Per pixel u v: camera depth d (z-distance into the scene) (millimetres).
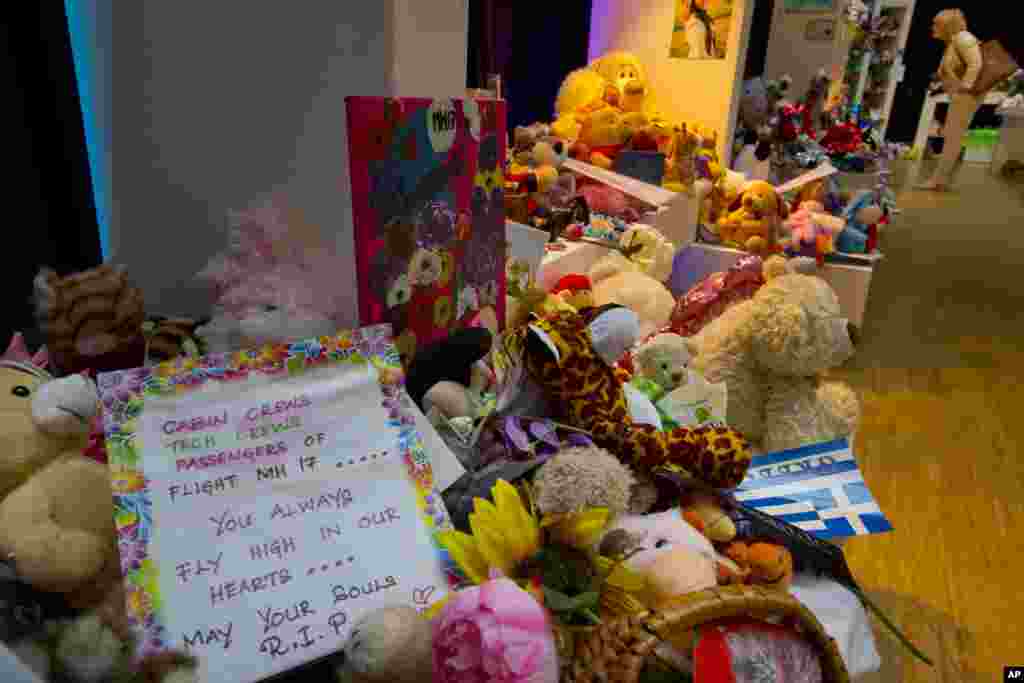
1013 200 7965
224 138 886
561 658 544
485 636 461
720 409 1062
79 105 961
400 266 794
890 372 2986
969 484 2150
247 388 596
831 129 4402
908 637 1535
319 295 861
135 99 924
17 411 560
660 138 2273
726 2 2568
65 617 502
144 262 1011
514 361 827
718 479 815
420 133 782
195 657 493
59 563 507
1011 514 2004
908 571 1756
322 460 598
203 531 542
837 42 4559
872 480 2145
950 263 4961
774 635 568
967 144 12648
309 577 550
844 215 2807
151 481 543
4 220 915
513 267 1181
